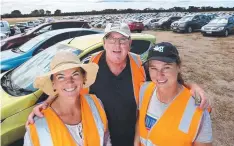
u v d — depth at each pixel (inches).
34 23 1269.7
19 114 119.3
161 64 68.4
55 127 65.7
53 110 67.8
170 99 71.1
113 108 96.3
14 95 130.9
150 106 74.7
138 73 98.1
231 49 544.7
